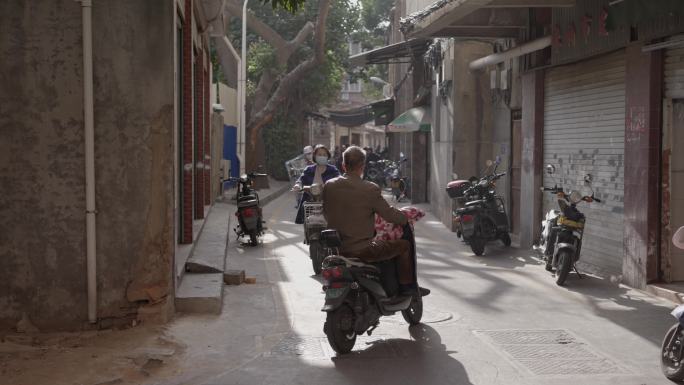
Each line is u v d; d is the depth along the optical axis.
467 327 7.81
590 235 11.52
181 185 11.35
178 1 9.80
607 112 10.91
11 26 7.21
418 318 7.85
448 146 17.48
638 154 9.77
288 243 14.44
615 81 10.66
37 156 7.30
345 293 6.64
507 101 15.17
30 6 7.21
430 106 22.58
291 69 37.19
